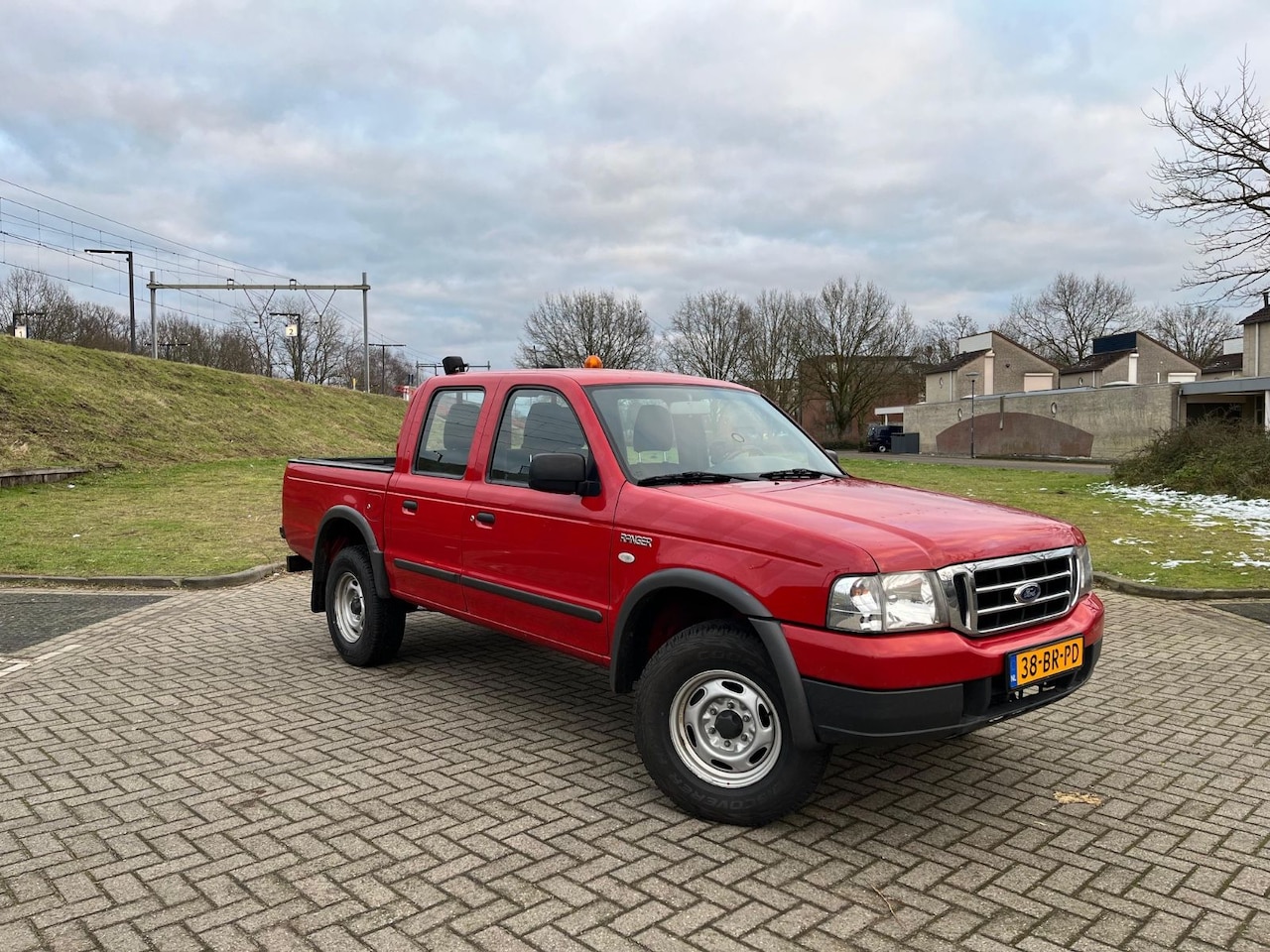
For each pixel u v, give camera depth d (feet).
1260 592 27.91
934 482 78.79
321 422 106.73
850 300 206.69
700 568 11.84
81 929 9.36
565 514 13.99
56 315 226.58
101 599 27.58
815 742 10.83
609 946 9.07
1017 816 12.33
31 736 15.40
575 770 13.94
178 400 88.94
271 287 127.95
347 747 14.92
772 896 10.08
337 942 9.14
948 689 10.55
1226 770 14.12
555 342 200.64
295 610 26.23
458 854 11.08
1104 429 139.13
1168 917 9.71
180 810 12.35
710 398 16.20
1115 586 29.40
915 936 9.31
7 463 59.16
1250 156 60.39
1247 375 141.18
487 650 21.43
